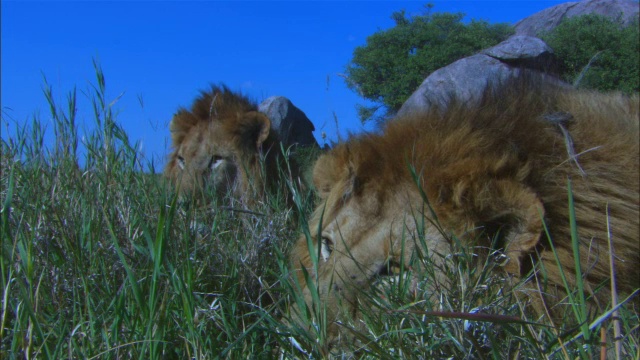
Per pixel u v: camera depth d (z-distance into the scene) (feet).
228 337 10.24
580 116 12.53
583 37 52.34
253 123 26.78
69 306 11.17
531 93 12.80
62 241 12.32
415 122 12.14
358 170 11.60
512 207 10.55
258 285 13.37
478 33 73.36
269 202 17.97
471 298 9.64
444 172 10.99
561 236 10.93
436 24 74.33
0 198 13.80
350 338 10.16
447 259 10.19
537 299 10.52
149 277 11.08
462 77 38.63
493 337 8.82
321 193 13.03
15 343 8.79
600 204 11.18
